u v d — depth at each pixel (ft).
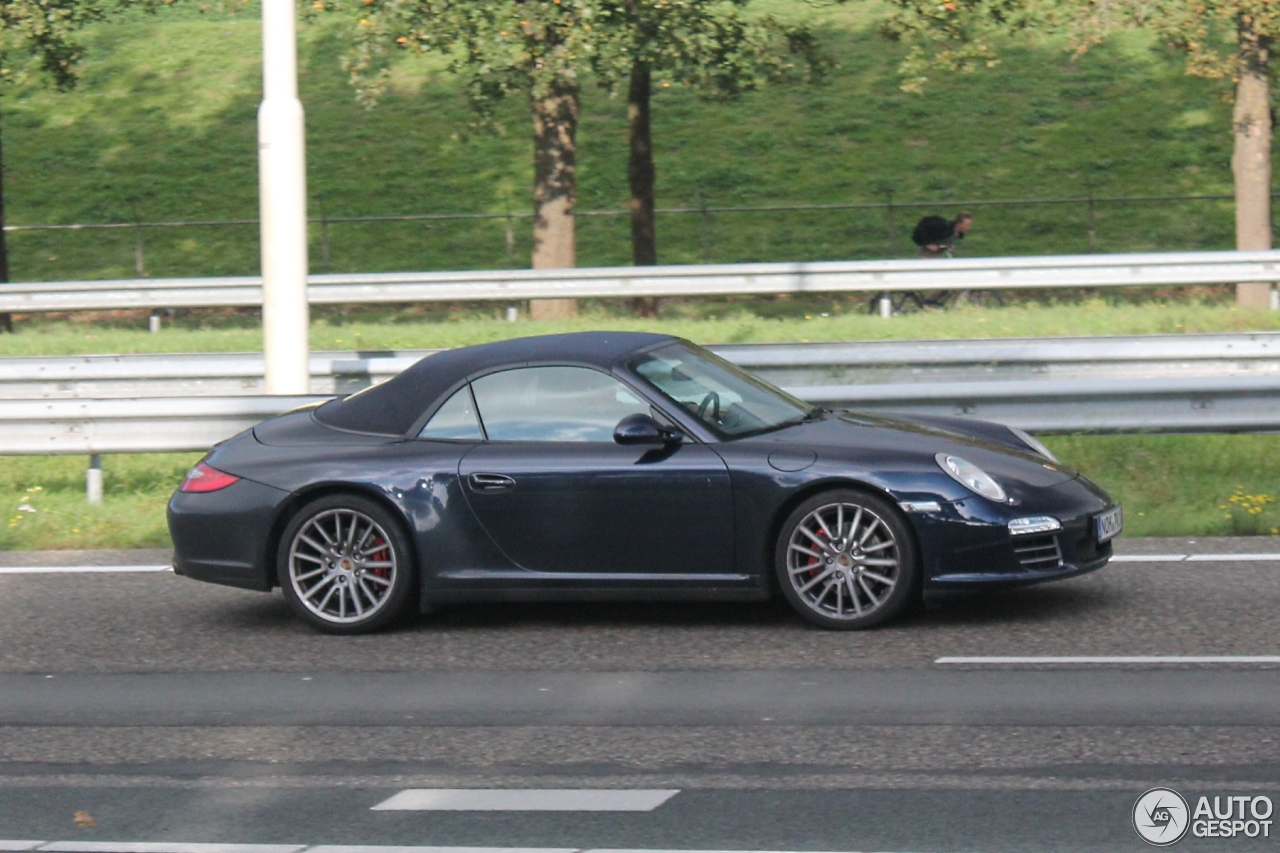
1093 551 36.60
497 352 39.29
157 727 30.83
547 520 36.94
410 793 26.40
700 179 161.17
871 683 32.01
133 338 91.15
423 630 38.40
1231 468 53.47
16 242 158.10
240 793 26.73
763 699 31.19
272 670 35.04
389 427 38.83
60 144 176.86
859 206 135.54
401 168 166.50
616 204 158.10
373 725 30.50
